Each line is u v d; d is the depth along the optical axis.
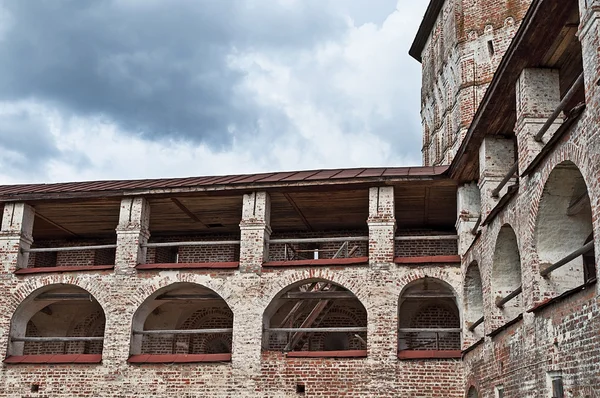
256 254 21.97
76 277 22.80
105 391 21.64
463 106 31.47
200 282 22.06
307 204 23.56
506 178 16.95
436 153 35.00
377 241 21.47
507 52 14.87
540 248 14.11
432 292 21.19
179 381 21.34
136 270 22.47
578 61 14.84
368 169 23.33
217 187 22.22
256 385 20.95
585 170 11.65
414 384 20.23
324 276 21.50
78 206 23.97
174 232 27.12
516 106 15.65
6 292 23.03
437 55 35.75
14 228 23.45
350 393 20.48
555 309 12.73
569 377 12.08
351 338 25.59
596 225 11.10
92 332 27.36
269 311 21.84
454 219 24.97
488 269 17.50
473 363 18.83
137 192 22.77
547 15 13.16
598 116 11.09
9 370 22.31
